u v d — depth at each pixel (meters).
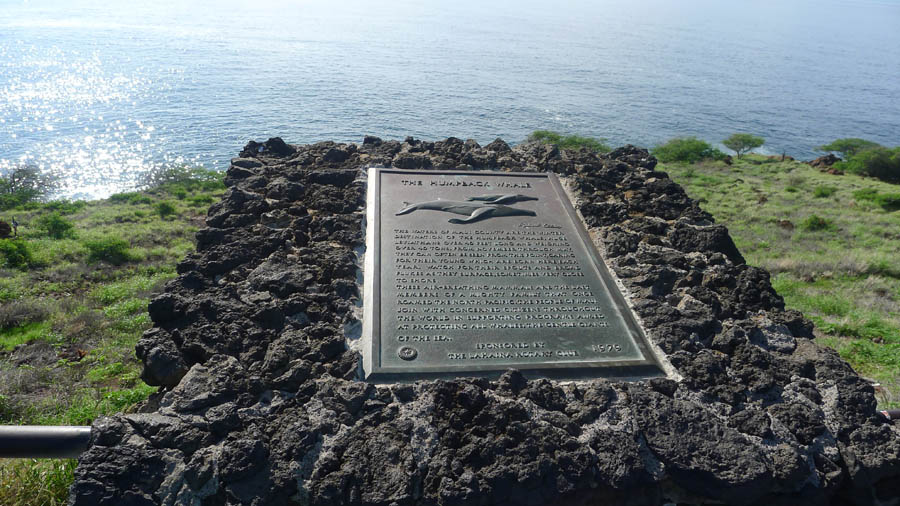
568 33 172.25
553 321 4.87
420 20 195.38
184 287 5.03
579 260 5.54
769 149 56.94
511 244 5.64
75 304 12.30
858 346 10.49
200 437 3.78
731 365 4.65
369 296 4.96
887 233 22.12
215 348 4.49
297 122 58.66
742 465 3.85
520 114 67.25
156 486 3.56
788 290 14.54
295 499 3.59
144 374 4.45
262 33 142.62
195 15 179.00
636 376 4.52
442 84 84.81
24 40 111.75
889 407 7.24
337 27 164.12
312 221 5.83
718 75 106.00
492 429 3.88
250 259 5.38
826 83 103.31
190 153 46.12
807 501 3.92
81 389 8.03
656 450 3.90
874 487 4.05
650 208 6.61
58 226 19.98
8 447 4.12
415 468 3.69
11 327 11.13
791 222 23.89
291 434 3.80
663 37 171.88
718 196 29.53
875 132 68.75
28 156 43.66
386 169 6.54
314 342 4.55
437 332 4.67
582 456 3.77
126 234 19.36
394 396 4.14
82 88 72.75
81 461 3.56
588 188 6.72
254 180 6.52
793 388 4.45
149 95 70.19
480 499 3.56
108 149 46.53
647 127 64.44
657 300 5.21
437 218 5.86
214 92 72.75
